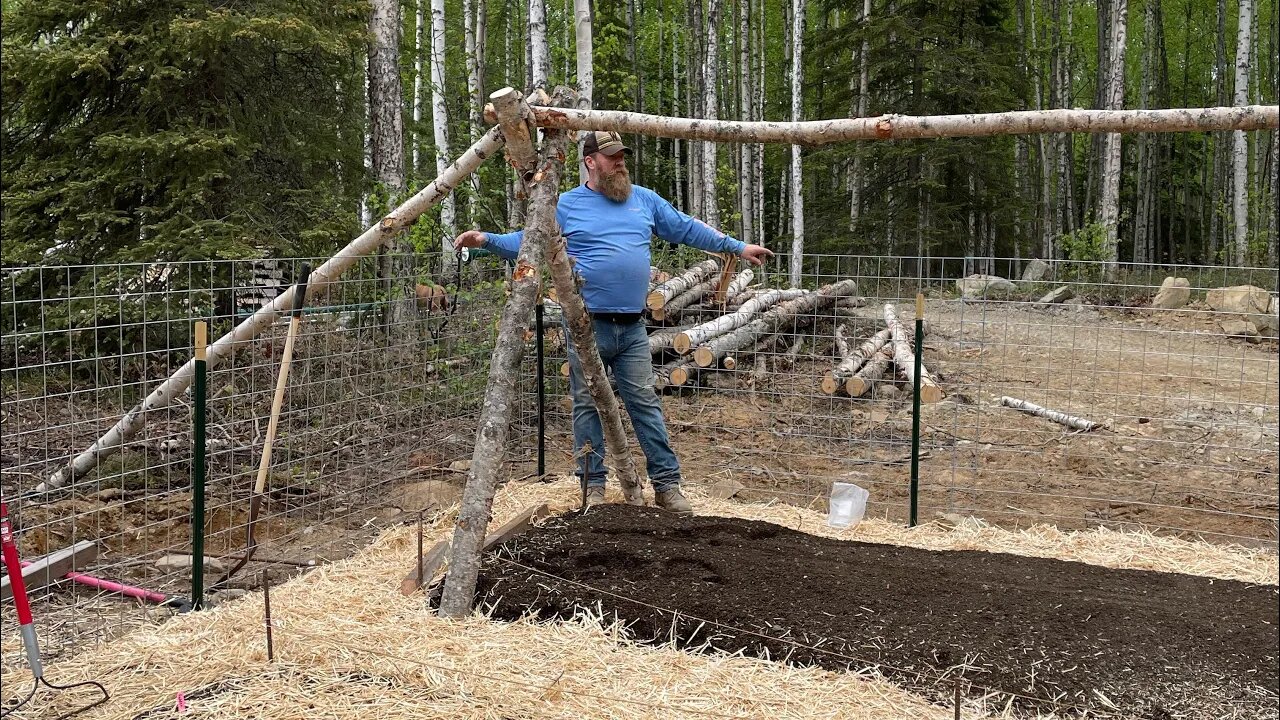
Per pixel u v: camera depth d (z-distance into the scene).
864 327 10.45
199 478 3.93
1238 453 6.90
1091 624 3.50
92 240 9.38
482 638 3.45
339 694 3.04
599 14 14.55
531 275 3.97
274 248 9.31
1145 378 9.41
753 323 8.95
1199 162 35.16
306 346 5.90
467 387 6.64
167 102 9.38
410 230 9.37
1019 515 5.62
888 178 22.27
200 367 3.90
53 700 3.05
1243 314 5.73
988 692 3.10
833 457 6.53
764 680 3.16
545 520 4.78
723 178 19.27
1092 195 31.05
